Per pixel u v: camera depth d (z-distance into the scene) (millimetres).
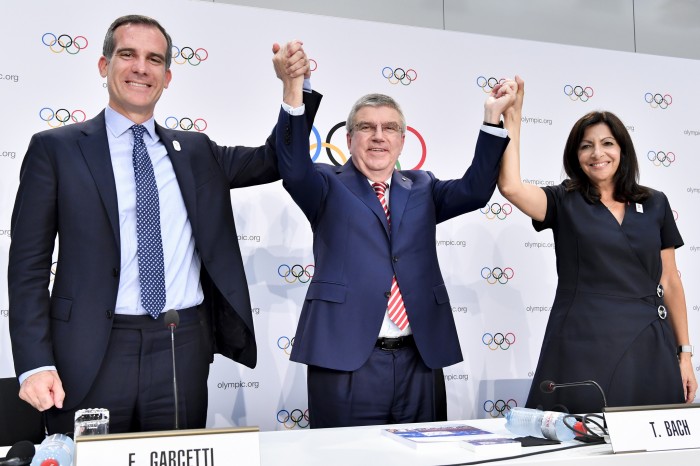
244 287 2006
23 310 1744
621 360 2322
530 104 3594
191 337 1882
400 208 2340
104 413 1594
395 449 1503
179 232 1941
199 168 2059
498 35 3744
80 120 3000
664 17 4031
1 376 2828
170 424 1812
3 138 2896
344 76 3338
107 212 1860
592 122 2549
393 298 2246
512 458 1370
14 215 1882
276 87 3246
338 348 2166
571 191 2564
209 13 3182
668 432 1458
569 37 3859
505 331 3436
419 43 3461
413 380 2223
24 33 2957
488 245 3451
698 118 3857
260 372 3125
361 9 3562
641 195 2533
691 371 2619
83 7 3037
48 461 1320
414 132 3402
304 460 1393
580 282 2438
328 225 2322
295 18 3295
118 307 1824
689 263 3715
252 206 3164
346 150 3312
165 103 3092
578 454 1409
